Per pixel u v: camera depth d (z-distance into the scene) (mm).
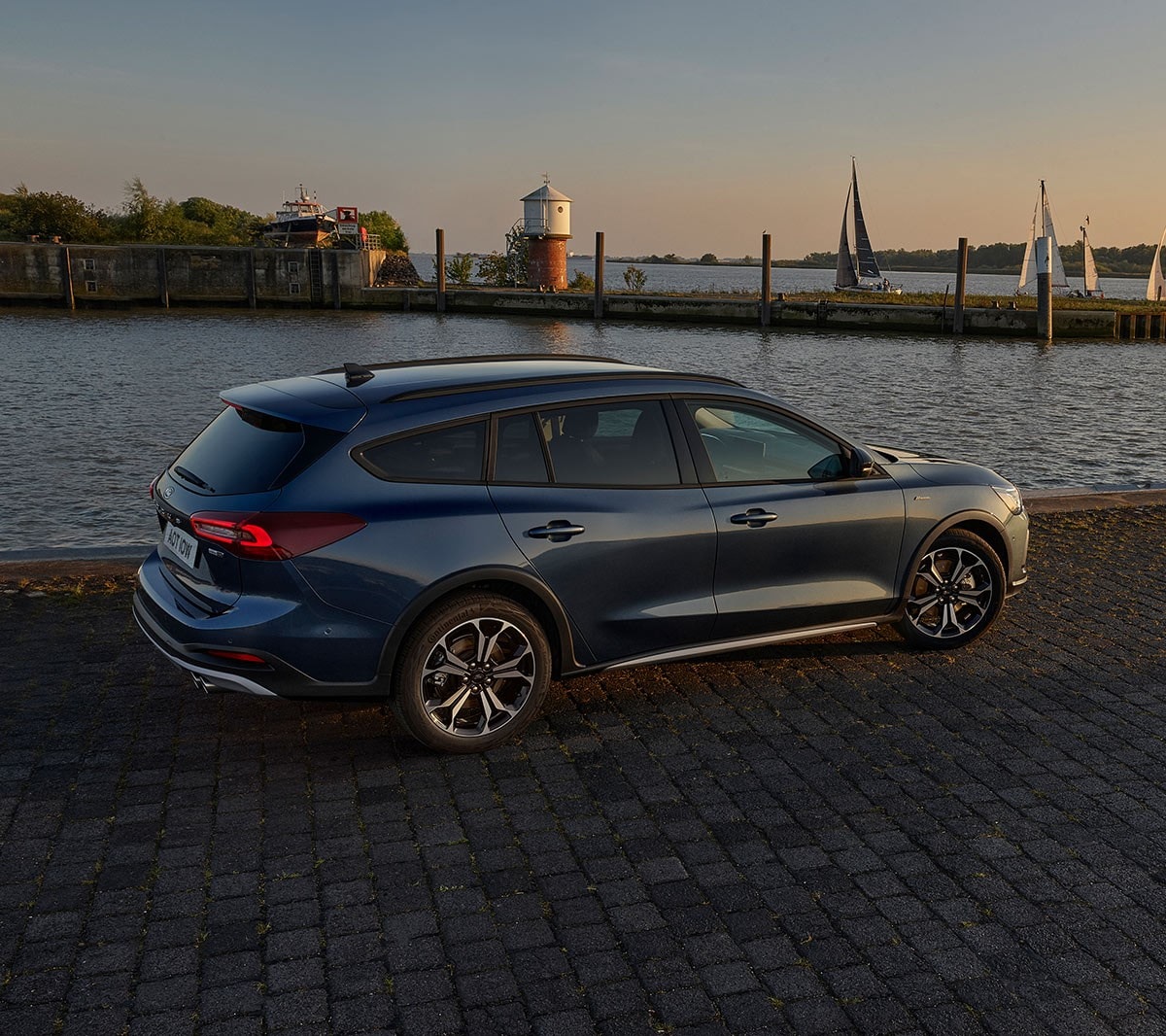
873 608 5250
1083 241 92875
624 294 67312
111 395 25812
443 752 4305
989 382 32625
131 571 6684
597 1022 2771
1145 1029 2779
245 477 4043
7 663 5188
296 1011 2791
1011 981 2969
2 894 3279
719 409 4836
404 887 3367
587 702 4871
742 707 4840
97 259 68188
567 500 4371
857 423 23000
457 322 62250
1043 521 8625
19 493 14617
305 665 3965
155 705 4742
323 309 71375
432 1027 2740
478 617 4184
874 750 4410
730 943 3119
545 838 3689
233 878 3402
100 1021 2729
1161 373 36375
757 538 4793
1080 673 5312
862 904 3326
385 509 4004
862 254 93062
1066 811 3938
